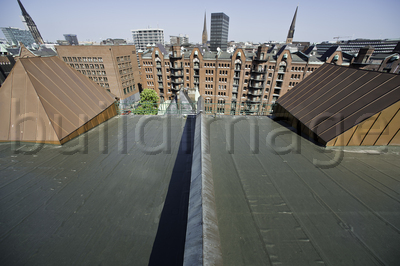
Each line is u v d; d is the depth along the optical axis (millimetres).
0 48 76875
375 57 73625
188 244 3779
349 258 4316
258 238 4711
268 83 58312
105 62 65250
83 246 4879
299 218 5355
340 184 6852
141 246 4895
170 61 63500
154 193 6754
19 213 5812
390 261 4273
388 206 5891
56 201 6344
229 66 56625
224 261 4109
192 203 4922
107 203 6309
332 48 53344
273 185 6703
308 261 4215
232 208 5598
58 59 12523
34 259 4547
